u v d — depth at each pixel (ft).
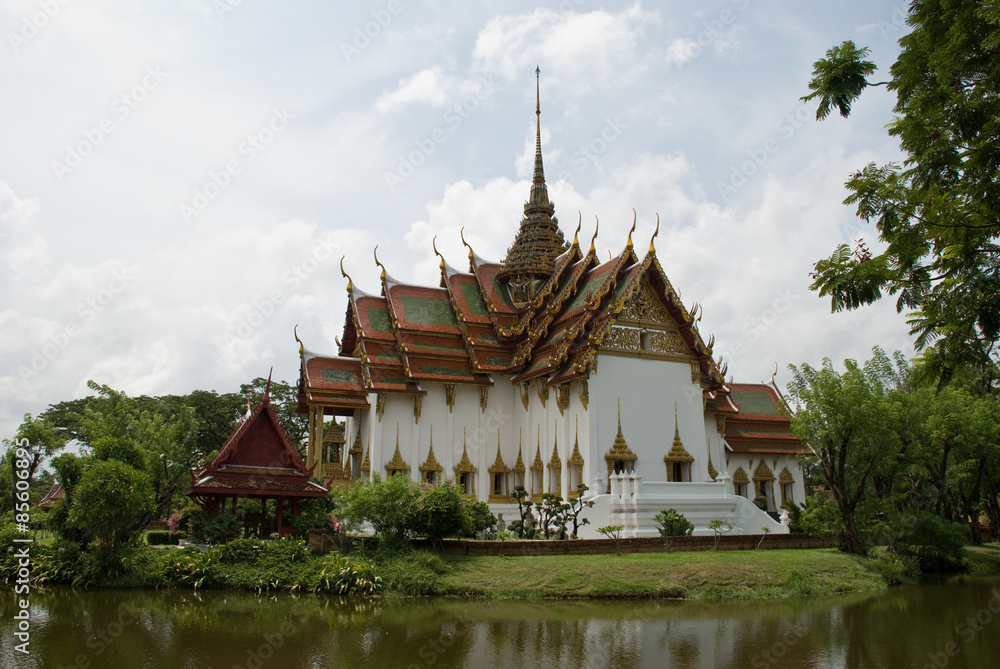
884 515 106.52
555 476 111.34
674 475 111.75
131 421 103.14
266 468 80.53
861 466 100.32
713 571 73.36
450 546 78.28
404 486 78.79
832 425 92.84
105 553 73.10
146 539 103.71
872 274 35.78
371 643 47.55
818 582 76.54
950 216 34.55
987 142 33.65
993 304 34.60
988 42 32.40
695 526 96.63
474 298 134.21
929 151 35.27
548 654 44.73
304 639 48.70
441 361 121.90
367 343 119.65
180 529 104.06
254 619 55.72
